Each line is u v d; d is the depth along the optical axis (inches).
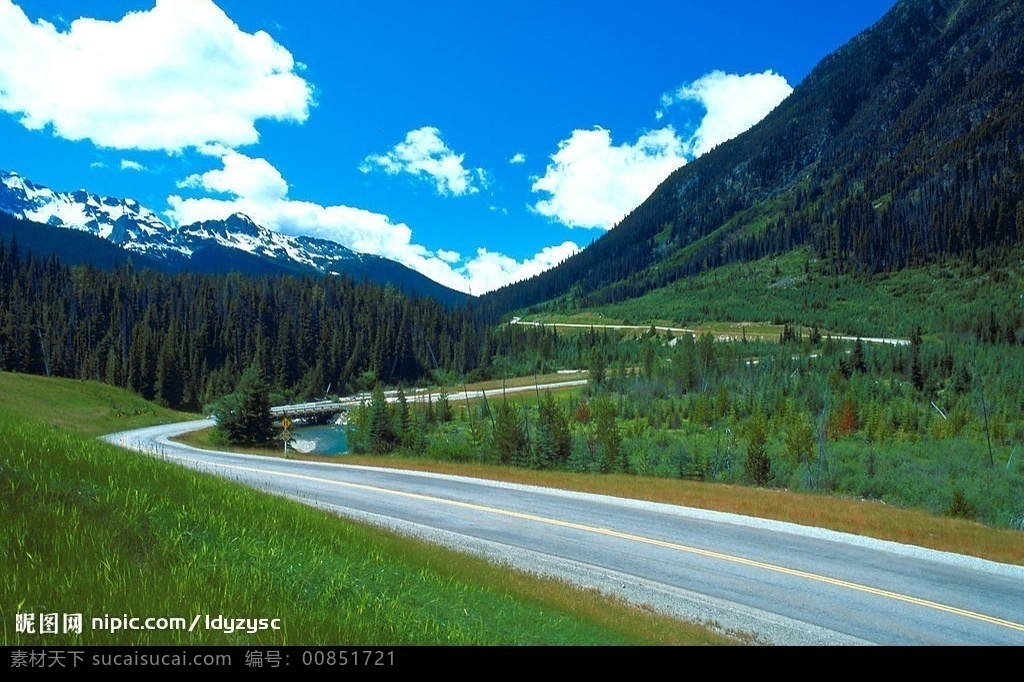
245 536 285.4
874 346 3843.5
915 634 398.3
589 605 409.7
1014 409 2235.5
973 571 520.1
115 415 2284.7
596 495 824.3
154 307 4488.2
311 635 198.7
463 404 3435.0
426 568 387.5
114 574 192.1
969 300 5984.3
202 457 1273.4
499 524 666.2
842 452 1648.6
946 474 1339.8
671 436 2132.1
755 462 1326.3
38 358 3853.3
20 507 216.7
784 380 2758.4
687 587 485.1
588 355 4857.3
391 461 1172.5
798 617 426.0
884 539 615.8
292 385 4365.2
